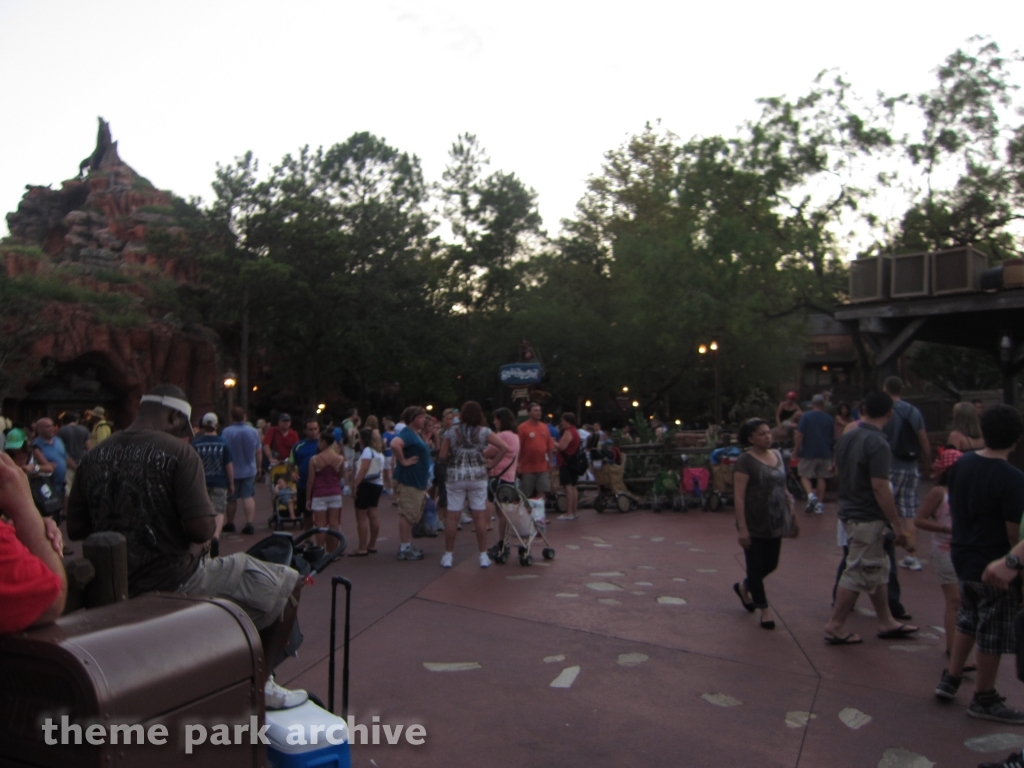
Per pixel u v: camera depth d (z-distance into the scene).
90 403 34.25
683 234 24.80
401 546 9.58
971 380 36.06
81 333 32.59
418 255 46.16
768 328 35.41
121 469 3.18
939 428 21.56
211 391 37.69
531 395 38.75
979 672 4.64
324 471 9.91
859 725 4.61
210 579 3.20
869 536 5.96
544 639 6.23
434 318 43.69
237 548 10.32
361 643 6.10
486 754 4.21
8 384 29.91
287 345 41.16
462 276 47.72
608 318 41.28
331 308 39.50
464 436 8.99
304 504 10.33
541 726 4.58
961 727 4.57
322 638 6.22
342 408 46.97
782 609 7.14
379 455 9.92
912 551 8.61
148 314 36.53
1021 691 5.20
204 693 2.48
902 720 4.68
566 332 40.03
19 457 8.91
